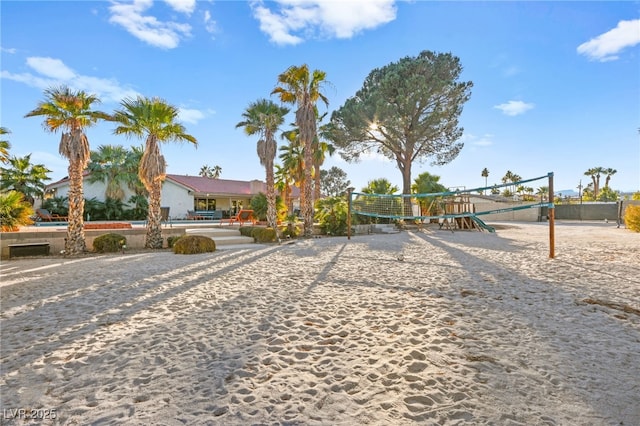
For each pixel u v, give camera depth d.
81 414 2.08
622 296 4.75
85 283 5.93
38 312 4.30
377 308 4.28
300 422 1.96
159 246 11.77
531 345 3.06
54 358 2.93
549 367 2.62
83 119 10.03
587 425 1.89
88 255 10.16
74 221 10.26
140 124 11.08
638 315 3.91
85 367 2.75
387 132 24.80
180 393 2.31
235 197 27.14
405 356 2.84
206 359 2.86
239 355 2.93
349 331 3.47
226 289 5.41
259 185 27.97
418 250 10.39
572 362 2.71
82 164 10.40
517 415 2.00
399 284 5.66
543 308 4.22
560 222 30.75
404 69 23.95
